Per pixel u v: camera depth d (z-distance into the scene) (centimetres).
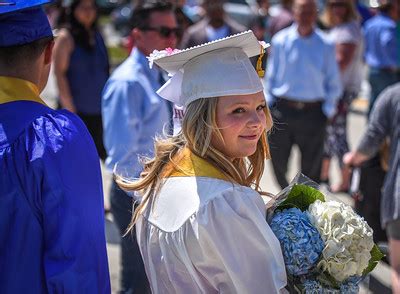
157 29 538
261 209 314
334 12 1040
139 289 532
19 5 281
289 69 919
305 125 924
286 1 1165
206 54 326
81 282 272
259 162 349
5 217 271
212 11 1122
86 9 844
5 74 287
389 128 610
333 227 315
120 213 529
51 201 270
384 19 1078
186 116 327
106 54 880
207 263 306
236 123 320
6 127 279
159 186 329
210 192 308
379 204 666
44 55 298
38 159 272
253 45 332
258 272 304
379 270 725
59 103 859
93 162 286
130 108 526
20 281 271
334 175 1181
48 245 273
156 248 326
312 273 317
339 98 1026
